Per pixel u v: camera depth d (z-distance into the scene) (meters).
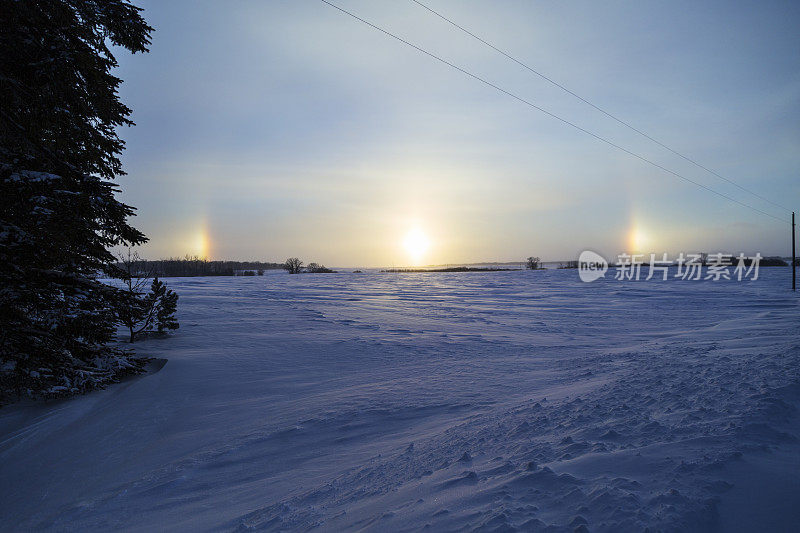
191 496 4.45
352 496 3.63
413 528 2.58
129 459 5.88
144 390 9.23
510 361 11.52
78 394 8.83
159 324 16.03
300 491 4.10
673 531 2.01
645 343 13.73
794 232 39.91
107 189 8.66
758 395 4.14
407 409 7.01
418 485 3.44
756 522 2.09
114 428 7.10
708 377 5.41
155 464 5.60
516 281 63.16
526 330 18.97
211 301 30.59
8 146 7.55
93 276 9.41
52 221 7.41
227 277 85.31
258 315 23.36
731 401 4.12
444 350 13.91
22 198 6.89
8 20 6.94
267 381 10.00
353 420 6.66
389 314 25.42
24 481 5.30
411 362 12.04
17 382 8.14
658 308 27.34
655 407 4.43
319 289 47.97
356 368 11.39
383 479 3.92
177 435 6.70
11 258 7.00
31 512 4.50
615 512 2.24
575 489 2.61
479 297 37.97
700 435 3.30
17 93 7.14
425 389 8.37
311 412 7.28
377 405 7.38
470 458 3.89
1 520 4.38
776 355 6.26
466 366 10.93
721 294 36.25
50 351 7.91
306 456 5.36
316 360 12.39
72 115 8.18
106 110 8.92
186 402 8.48
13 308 7.49
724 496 2.32
